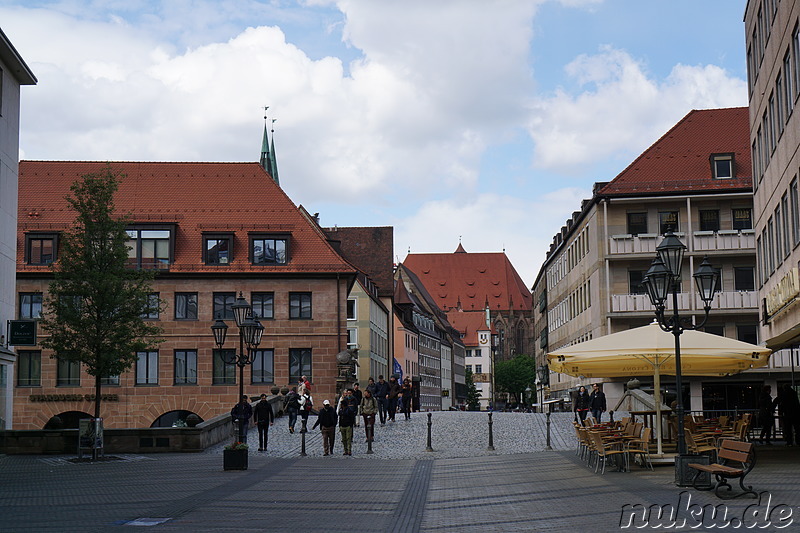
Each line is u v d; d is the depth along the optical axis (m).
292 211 66.38
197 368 62.38
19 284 61.78
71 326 37.44
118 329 37.50
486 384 198.38
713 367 27.89
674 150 64.94
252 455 34.84
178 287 62.94
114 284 37.41
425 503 19.78
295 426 46.28
